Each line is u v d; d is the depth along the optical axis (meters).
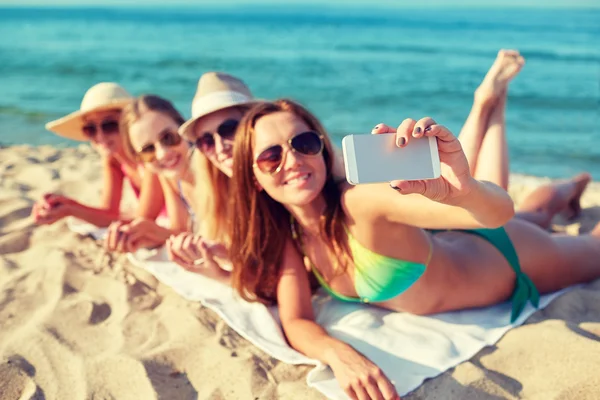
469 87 15.99
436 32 35.69
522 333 2.96
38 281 3.89
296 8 94.56
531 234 3.33
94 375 2.89
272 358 2.96
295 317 3.14
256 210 3.11
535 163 8.10
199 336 3.19
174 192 4.29
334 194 2.99
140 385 2.80
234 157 3.02
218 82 3.63
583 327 2.99
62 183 6.00
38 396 2.76
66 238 4.58
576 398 2.50
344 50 25.61
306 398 2.63
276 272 3.28
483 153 3.89
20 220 4.98
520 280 3.23
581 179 4.65
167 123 4.04
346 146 1.86
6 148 7.80
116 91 4.75
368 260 2.97
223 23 49.31
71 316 3.44
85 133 4.79
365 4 111.69
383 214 2.75
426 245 3.00
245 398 2.69
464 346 2.91
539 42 27.53
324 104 14.00
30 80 17.84
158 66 21.27
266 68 20.59
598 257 3.56
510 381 2.67
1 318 3.45
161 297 3.70
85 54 24.70
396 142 1.87
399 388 2.66
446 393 2.61
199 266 3.49
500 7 92.50
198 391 2.78
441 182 2.00
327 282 3.30
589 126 10.58
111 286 3.83
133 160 4.48
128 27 44.38
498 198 2.17
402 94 15.16
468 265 3.19
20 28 44.31
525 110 12.26
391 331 3.06
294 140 2.80
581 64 19.47
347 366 2.60
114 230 3.94
